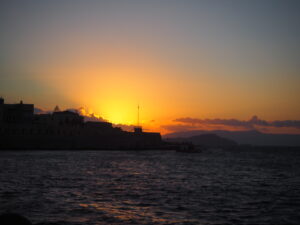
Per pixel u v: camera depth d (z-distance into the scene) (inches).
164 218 1121.4
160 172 2824.8
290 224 1086.4
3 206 1253.1
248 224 1077.8
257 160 5177.2
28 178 2124.8
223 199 1487.5
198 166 3659.0
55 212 1171.9
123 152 7293.3
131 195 1546.5
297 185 2036.2
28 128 7165.4
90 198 1443.2
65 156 4943.4
